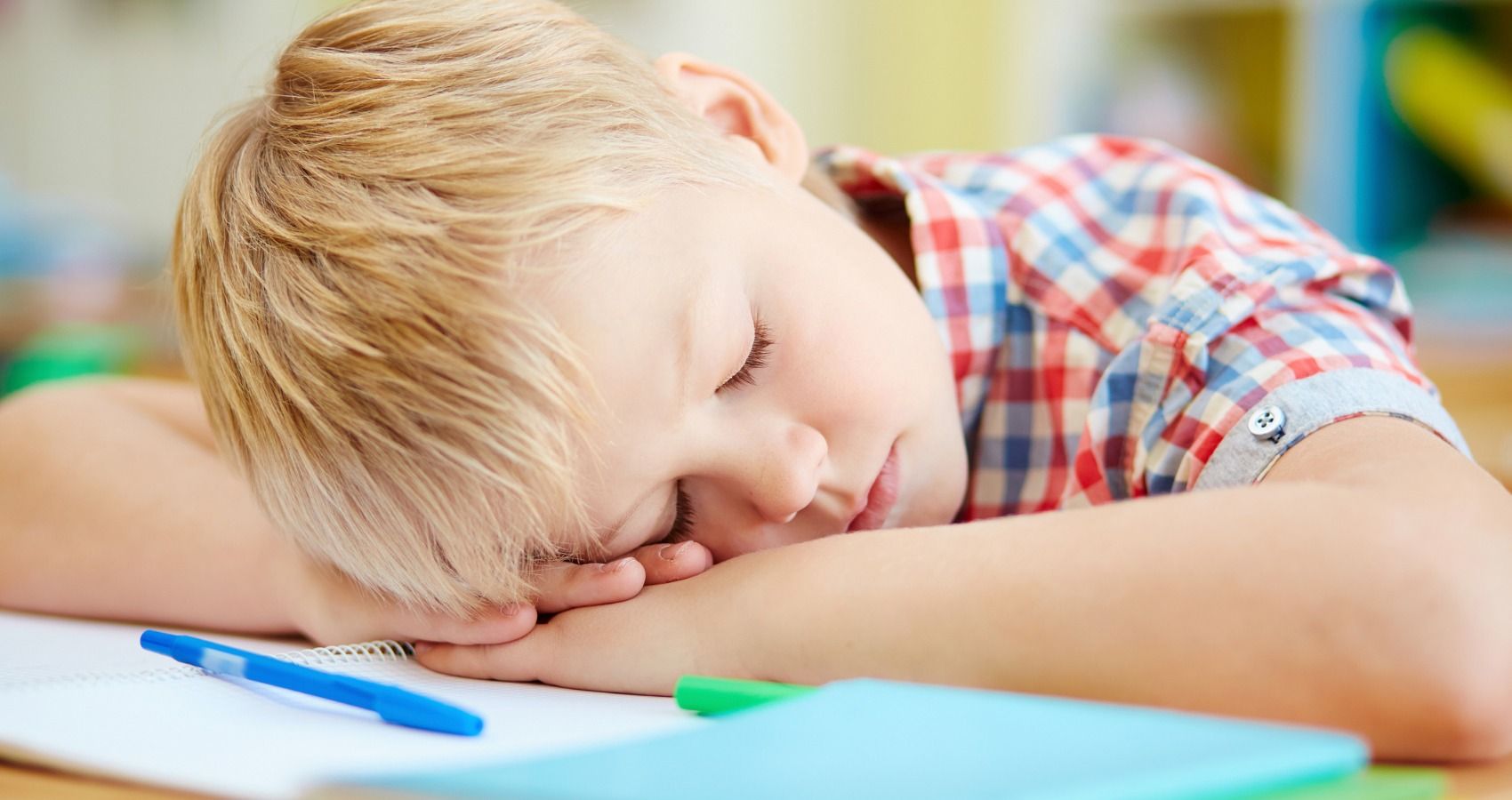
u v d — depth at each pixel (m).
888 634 0.52
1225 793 0.34
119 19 2.75
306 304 0.61
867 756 0.37
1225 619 0.47
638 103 0.69
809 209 0.72
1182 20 2.30
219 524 0.78
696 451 0.61
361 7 0.72
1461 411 1.84
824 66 2.75
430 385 0.57
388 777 0.34
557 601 0.63
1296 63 2.22
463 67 0.67
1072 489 0.75
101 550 0.79
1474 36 2.16
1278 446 0.63
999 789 0.32
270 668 0.54
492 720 0.51
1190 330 0.69
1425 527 0.47
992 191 0.88
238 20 2.67
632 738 0.42
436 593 0.62
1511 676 0.44
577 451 0.58
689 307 0.60
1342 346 0.67
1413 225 2.21
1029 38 2.36
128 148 2.78
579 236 0.59
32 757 0.45
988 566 0.52
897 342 0.69
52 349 1.57
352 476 0.61
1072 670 0.48
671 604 0.59
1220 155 2.28
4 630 0.74
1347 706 0.45
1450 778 0.43
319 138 0.65
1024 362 0.83
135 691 0.55
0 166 2.80
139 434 0.86
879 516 0.69
